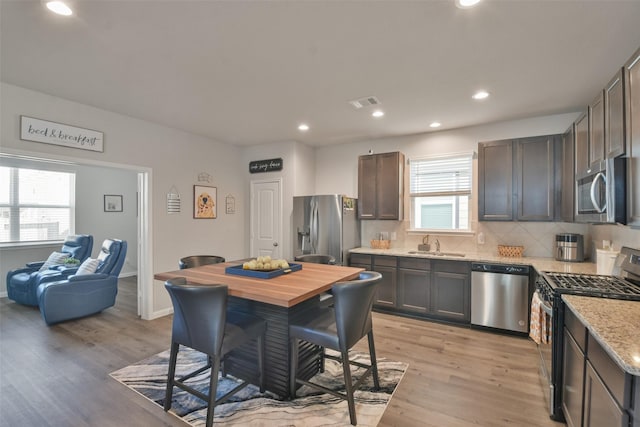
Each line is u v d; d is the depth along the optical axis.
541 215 3.53
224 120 3.96
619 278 2.35
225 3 1.74
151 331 3.67
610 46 2.18
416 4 1.75
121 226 6.88
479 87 2.91
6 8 1.77
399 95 3.11
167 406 2.18
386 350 3.15
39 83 2.86
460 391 2.43
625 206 1.81
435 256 3.97
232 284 2.22
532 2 1.73
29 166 5.60
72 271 4.55
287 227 5.07
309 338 2.16
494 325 3.57
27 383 2.55
